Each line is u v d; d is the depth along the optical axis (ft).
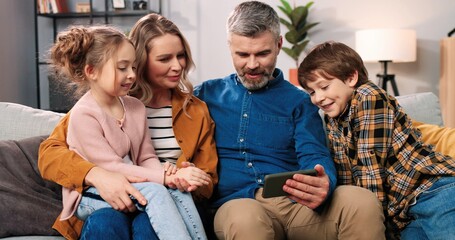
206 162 5.06
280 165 5.24
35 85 16.19
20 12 15.46
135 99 4.91
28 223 4.66
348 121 5.05
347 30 15.02
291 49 14.67
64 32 4.75
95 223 3.91
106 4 15.23
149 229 3.93
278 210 4.89
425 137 5.40
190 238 3.86
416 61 14.74
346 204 4.33
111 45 4.46
